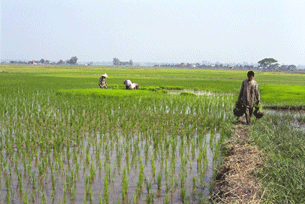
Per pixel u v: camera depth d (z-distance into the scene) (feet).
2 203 17.74
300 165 20.30
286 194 16.74
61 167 23.15
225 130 34.55
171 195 19.02
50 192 19.36
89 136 32.96
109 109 47.62
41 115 42.80
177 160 25.58
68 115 44.45
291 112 49.78
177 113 48.52
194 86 113.09
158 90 88.43
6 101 55.52
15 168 22.81
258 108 38.32
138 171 23.04
